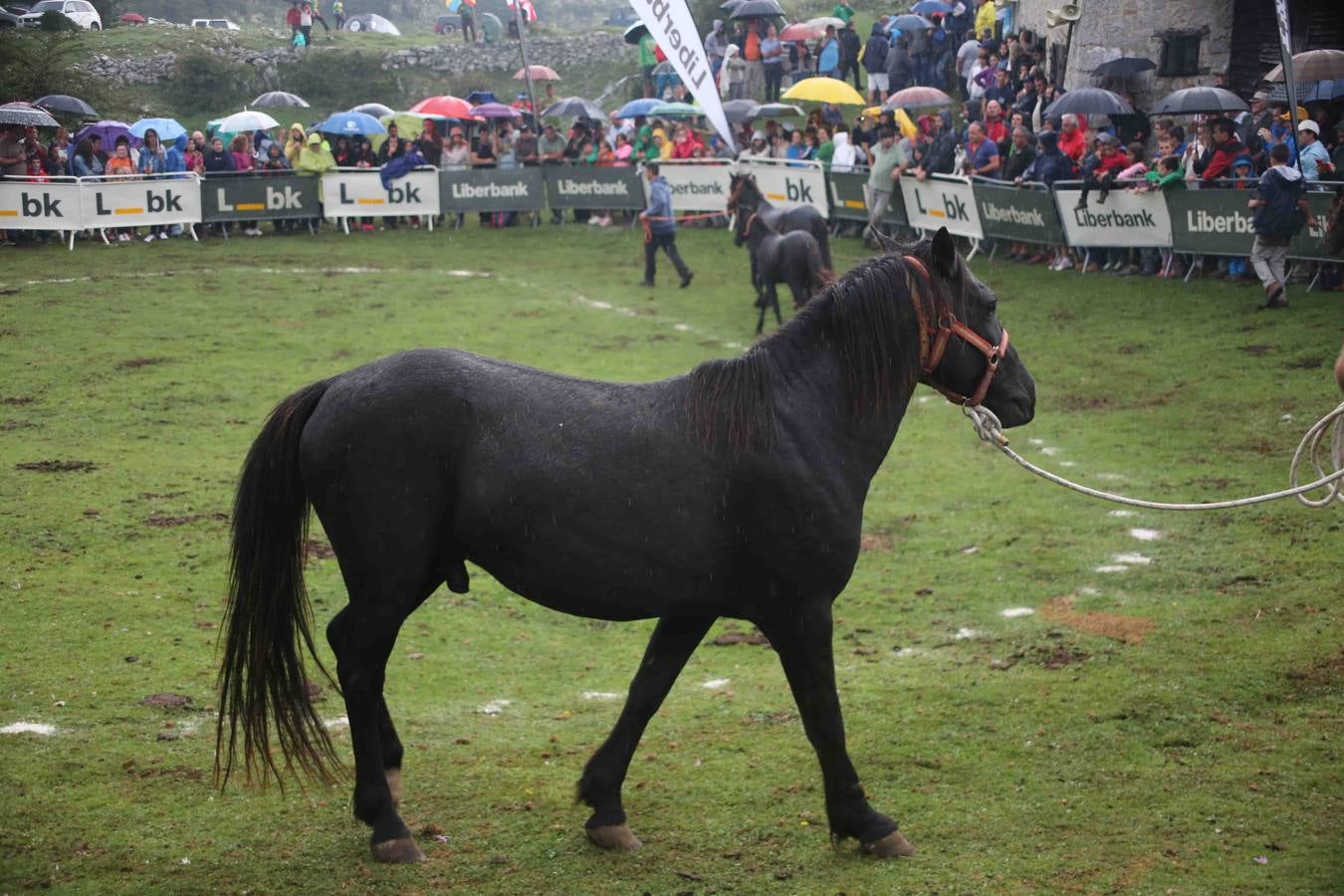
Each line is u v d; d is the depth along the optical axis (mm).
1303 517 9641
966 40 30938
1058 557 9297
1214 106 18328
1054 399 13531
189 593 8398
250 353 15508
